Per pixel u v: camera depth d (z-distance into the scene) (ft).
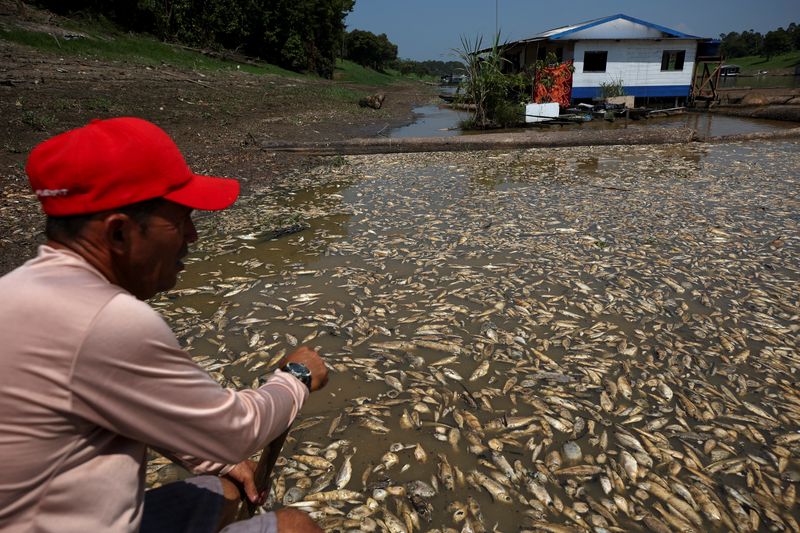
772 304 14.62
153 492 5.28
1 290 3.52
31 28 64.44
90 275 3.78
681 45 78.89
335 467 8.99
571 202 25.50
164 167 3.99
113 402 3.61
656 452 9.36
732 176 31.19
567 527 7.82
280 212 23.85
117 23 90.02
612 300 14.99
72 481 3.69
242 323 13.80
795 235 19.99
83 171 3.66
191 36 106.63
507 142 45.21
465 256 18.47
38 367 3.43
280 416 4.76
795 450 9.35
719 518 7.99
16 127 32.40
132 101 47.44
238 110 57.11
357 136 52.31
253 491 6.02
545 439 9.68
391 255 18.63
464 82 64.95
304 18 148.36
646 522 7.93
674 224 21.62
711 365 11.89
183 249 4.44
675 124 65.16
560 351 12.54
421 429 9.95
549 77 75.82
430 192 28.17
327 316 14.19
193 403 3.92
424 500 8.32
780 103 80.38
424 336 13.21
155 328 3.68
